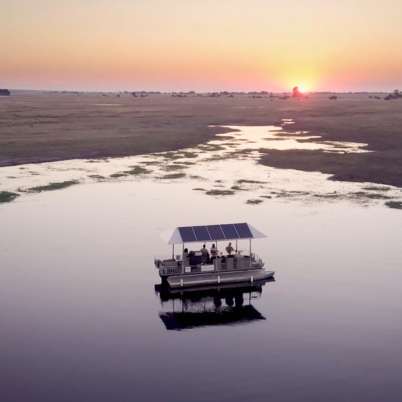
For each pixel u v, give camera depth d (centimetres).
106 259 3594
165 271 3152
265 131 11856
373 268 3406
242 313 2798
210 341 2466
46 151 8300
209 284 3181
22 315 2725
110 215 4712
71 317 2709
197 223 4441
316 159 7662
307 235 4112
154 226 4372
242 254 3559
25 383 2086
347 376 2141
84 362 2255
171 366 2227
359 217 4619
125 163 7475
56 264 3491
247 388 2053
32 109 18788
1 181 6106
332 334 2516
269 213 4766
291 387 2061
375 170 6712
